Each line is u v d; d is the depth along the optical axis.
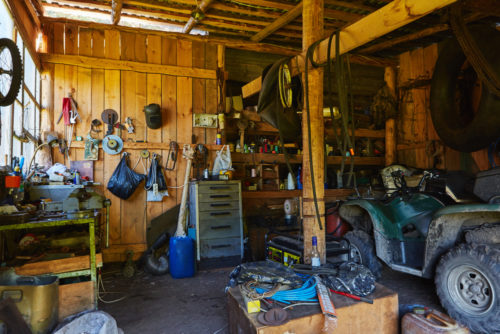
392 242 3.29
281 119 3.38
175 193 4.92
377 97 6.20
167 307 3.03
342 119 2.53
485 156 4.76
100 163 4.64
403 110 6.27
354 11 4.88
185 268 3.96
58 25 4.61
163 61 5.02
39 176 3.74
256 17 5.02
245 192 5.27
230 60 5.73
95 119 4.66
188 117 5.07
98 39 4.76
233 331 2.22
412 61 6.13
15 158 3.05
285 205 4.80
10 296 2.00
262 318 1.89
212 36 5.66
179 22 5.32
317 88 2.93
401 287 3.45
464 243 2.53
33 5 4.30
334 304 2.05
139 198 4.76
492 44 3.21
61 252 2.70
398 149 6.31
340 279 2.26
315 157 2.89
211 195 4.40
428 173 3.47
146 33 4.95
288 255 3.20
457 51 4.16
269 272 2.49
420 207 3.26
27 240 2.76
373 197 4.18
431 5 2.09
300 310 1.99
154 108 4.70
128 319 2.77
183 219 4.62
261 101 3.39
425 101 5.89
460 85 4.39
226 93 5.67
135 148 4.77
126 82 4.81
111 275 4.11
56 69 4.54
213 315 2.82
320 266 2.61
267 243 3.63
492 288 2.25
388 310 2.15
